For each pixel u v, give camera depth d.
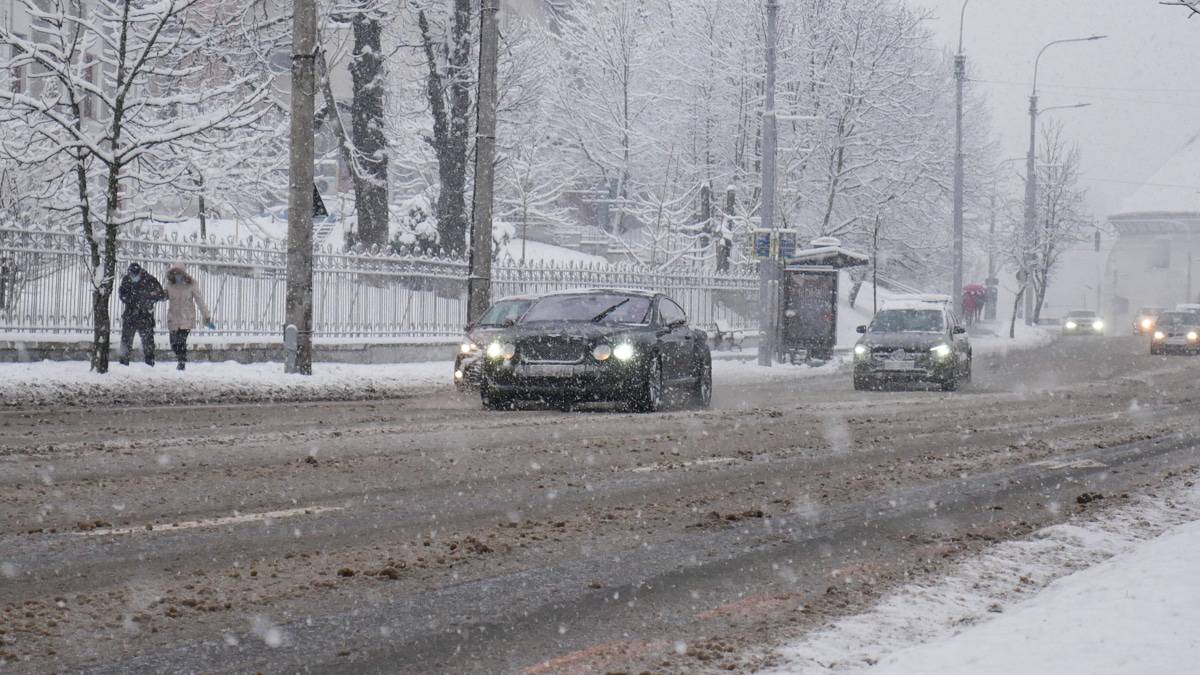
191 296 34.38
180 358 34.16
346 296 41.75
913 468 18.95
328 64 59.12
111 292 33.25
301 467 16.91
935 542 12.99
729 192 77.81
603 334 27.69
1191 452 22.31
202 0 39.19
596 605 9.91
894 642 8.88
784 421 26.45
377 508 13.91
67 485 14.75
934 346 39.97
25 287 33.09
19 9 47.56
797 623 9.43
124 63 34.12
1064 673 7.08
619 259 84.31
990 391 40.19
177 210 63.34
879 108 80.44
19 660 7.91
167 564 10.72
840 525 13.86
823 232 81.75
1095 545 12.98
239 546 11.59
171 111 42.88
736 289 63.44
